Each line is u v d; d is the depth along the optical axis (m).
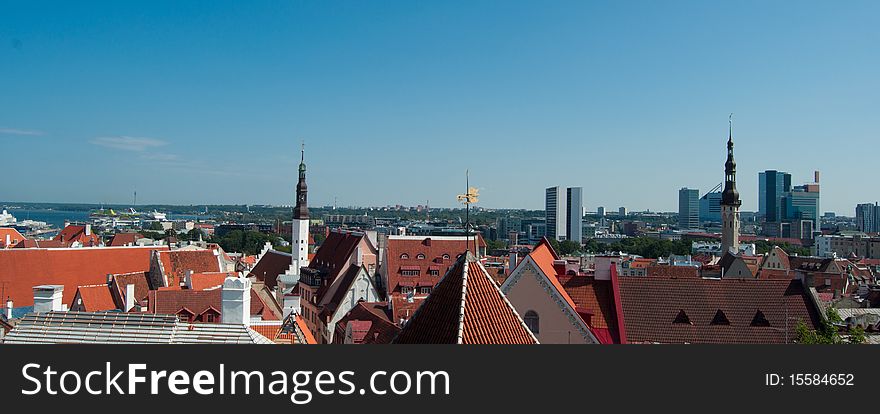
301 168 147.12
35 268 102.94
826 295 87.94
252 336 31.25
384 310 78.94
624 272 117.94
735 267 128.00
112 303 85.75
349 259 112.75
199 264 105.69
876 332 54.03
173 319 31.72
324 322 97.38
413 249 117.06
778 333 45.97
